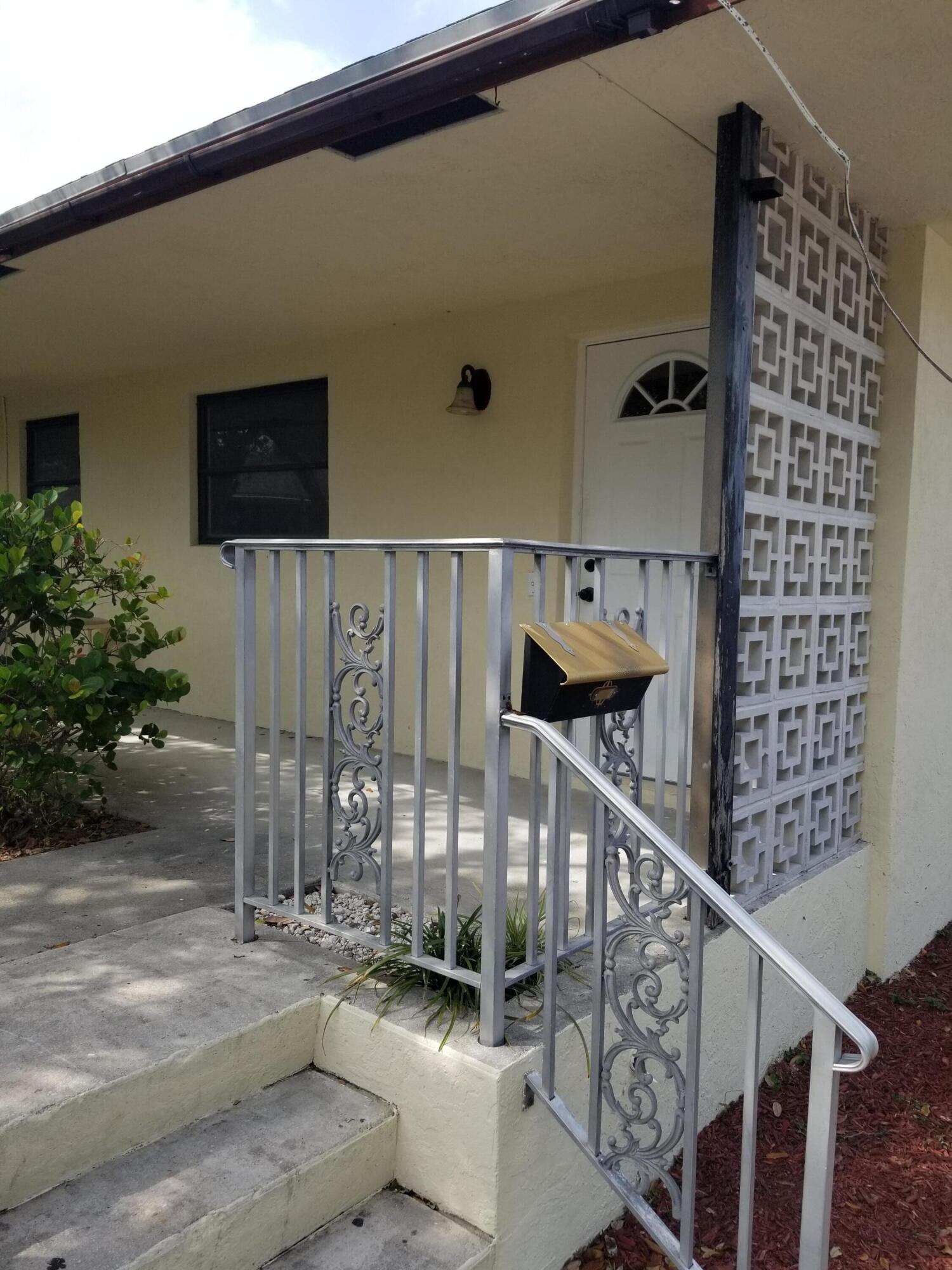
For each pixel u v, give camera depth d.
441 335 5.38
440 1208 2.19
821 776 3.67
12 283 4.75
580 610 4.97
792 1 2.24
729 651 2.94
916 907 4.27
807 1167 1.60
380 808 2.41
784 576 3.33
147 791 4.64
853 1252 2.51
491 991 2.14
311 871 3.48
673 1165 2.78
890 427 3.90
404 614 5.65
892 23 2.34
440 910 2.71
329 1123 2.21
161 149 3.07
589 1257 2.39
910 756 4.09
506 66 2.40
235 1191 1.94
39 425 8.29
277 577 2.67
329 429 5.97
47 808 3.91
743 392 2.87
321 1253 2.03
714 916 2.97
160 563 7.13
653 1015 1.94
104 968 2.59
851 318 3.66
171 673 3.94
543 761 4.92
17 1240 1.77
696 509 4.55
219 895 3.21
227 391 6.66
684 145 3.09
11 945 2.80
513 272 4.52
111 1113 2.01
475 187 3.46
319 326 5.65
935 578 4.19
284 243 4.11
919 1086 3.28
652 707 4.61
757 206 2.87
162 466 7.04
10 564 3.63
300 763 2.62
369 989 2.46
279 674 2.70
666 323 4.54
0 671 3.47
